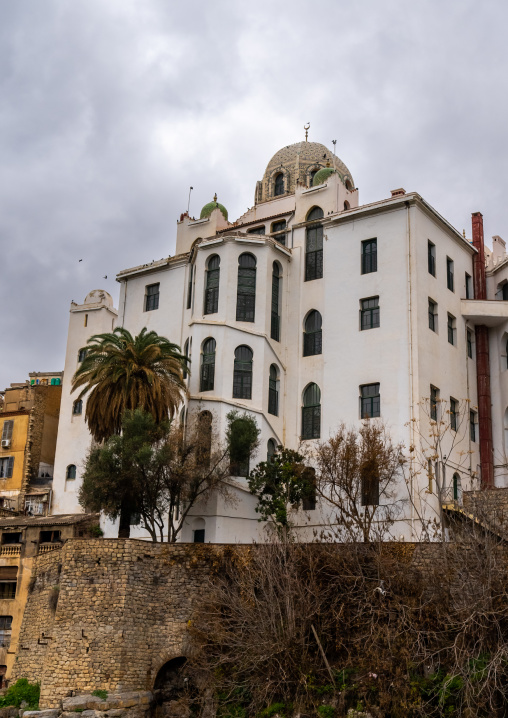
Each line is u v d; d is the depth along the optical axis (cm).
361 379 5003
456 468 4950
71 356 6788
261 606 3678
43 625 4238
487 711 3078
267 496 4797
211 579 3991
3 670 4738
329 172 5891
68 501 6312
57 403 7125
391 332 4966
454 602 3425
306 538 4556
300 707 3406
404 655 3297
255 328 5225
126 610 3888
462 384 5272
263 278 5316
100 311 6850
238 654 3634
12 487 6662
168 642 3919
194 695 3850
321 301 5331
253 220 6153
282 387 5303
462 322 5431
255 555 3934
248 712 3556
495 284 5809
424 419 4772
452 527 4062
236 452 4625
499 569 3325
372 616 3434
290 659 3509
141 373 4669
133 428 4384
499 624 3259
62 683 3788
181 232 6388
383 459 4353
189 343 5334
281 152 6738
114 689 3762
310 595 3659
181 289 5731
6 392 7050
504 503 4109
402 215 5119
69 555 4003
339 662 3531
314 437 5131
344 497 4675
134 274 5991
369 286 5134
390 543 3806
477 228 5838
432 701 3209
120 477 4297
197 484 4488
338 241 5356
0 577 5019
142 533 5181
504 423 5381
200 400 5022
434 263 5222
